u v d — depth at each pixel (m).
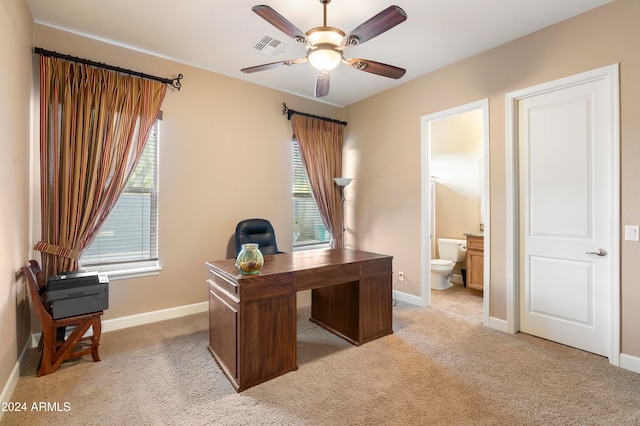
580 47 2.53
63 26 2.73
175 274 3.39
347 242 4.87
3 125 1.83
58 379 2.16
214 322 2.50
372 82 3.97
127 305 3.11
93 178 2.80
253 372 2.11
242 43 3.03
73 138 2.72
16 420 1.74
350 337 2.85
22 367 2.26
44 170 2.60
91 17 2.61
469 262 4.35
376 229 4.41
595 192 2.53
